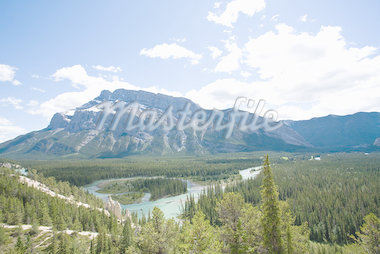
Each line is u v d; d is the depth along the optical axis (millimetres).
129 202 169000
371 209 101312
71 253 70625
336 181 158125
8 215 93375
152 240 38156
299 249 40344
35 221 89688
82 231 96062
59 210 104812
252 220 38688
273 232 34875
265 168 36844
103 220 104625
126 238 71938
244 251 34375
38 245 77500
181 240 40156
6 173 149750
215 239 37125
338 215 97125
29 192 119312
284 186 148125
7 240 78000
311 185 151125
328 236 91062
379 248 41812
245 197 131500
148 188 198625
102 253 68812
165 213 135250
